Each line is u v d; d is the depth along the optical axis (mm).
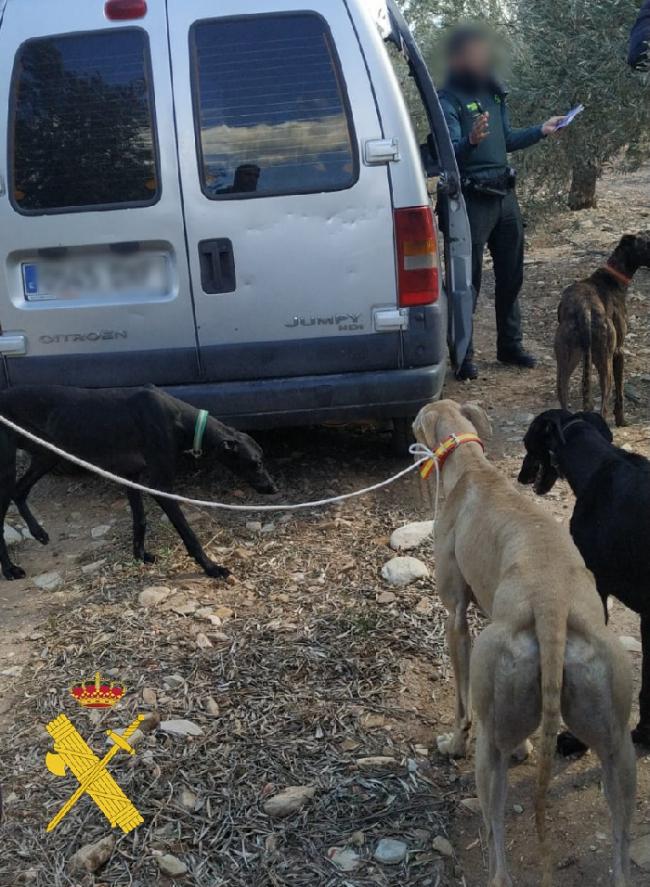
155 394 4742
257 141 4918
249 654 4039
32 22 4965
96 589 4711
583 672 2551
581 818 3115
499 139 6902
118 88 4922
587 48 8203
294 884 2881
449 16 9312
